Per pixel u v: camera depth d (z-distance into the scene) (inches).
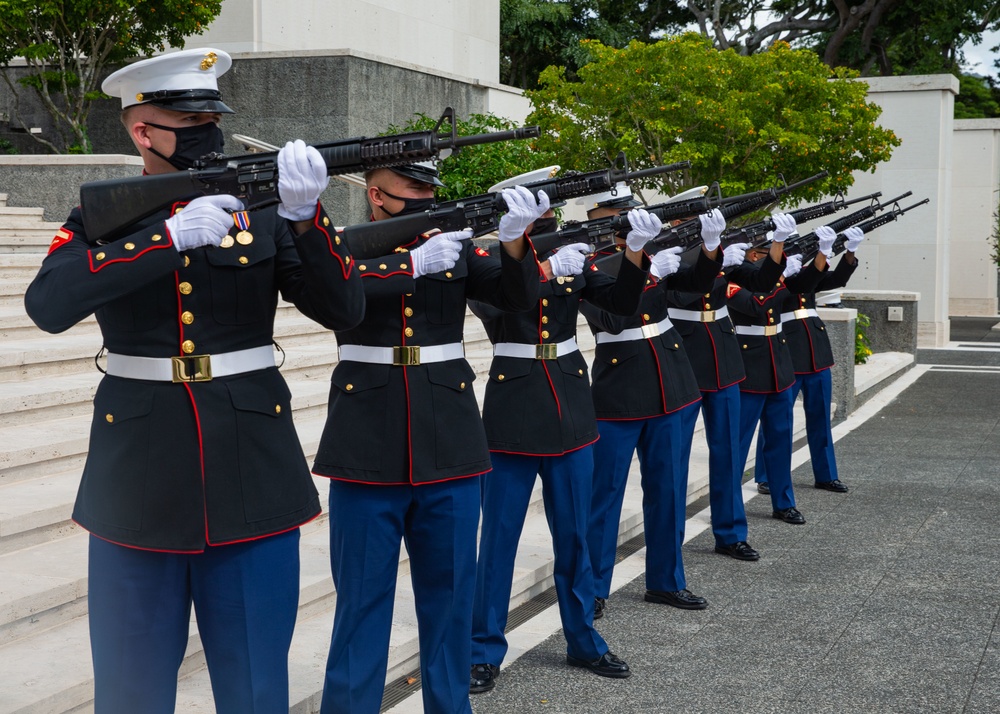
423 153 113.5
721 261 216.8
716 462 259.0
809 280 311.3
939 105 748.0
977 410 496.7
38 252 373.4
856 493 330.0
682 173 504.7
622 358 215.3
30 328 272.2
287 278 116.2
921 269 770.2
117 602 109.3
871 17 1176.8
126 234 109.7
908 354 666.2
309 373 295.9
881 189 767.7
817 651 194.9
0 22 459.5
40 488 197.0
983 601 222.8
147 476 108.5
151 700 111.0
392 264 146.9
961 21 1162.6
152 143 111.3
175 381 110.0
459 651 151.3
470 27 753.0
